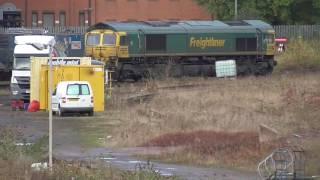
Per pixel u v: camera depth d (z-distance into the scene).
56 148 91.75
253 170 71.94
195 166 76.31
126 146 94.00
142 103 143.25
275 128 92.75
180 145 89.19
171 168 74.38
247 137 88.50
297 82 161.38
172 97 143.00
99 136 107.56
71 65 156.88
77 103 144.25
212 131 95.56
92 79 155.50
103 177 57.47
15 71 167.75
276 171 56.94
